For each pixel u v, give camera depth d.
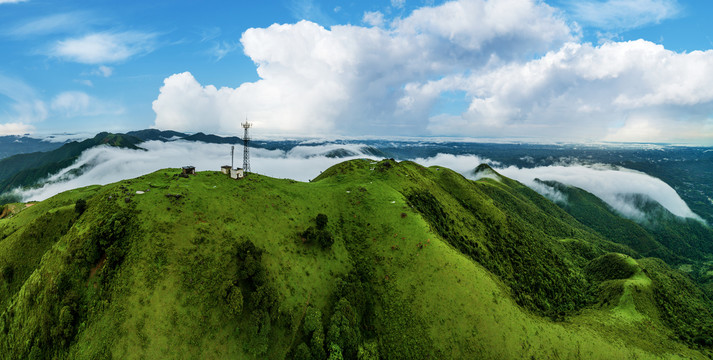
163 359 68.44
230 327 76.31
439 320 92.50
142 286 75.38
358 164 188.50
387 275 106.38
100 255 79.38
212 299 78.50
